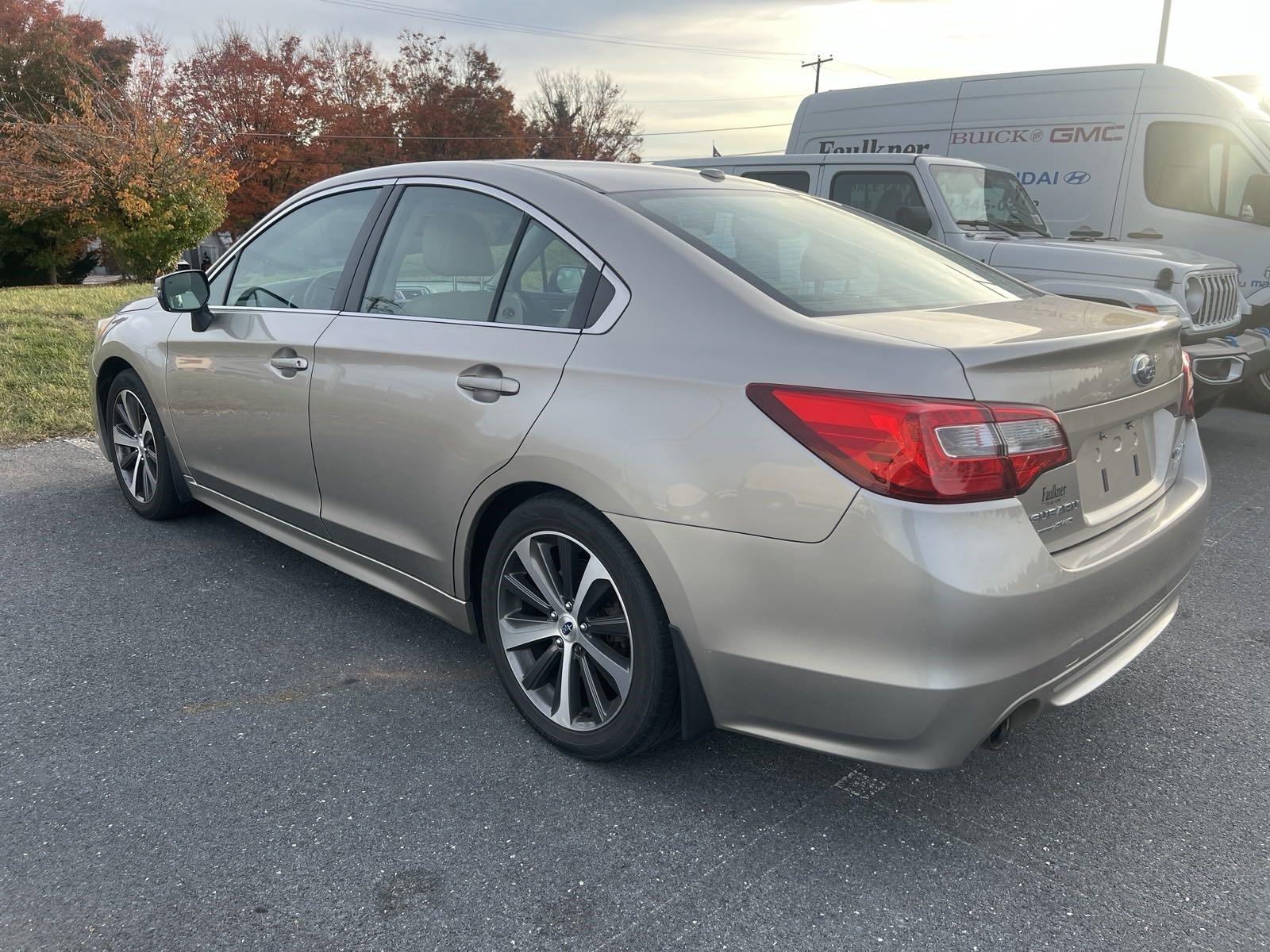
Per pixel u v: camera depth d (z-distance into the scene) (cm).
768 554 219
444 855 235
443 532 296
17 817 245
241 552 430
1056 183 823
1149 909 220
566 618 270
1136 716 307
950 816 254
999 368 209
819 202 343
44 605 372
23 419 651
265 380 355
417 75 5362
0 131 2559
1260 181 718
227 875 226
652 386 239
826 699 219
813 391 215
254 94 4347
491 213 298
